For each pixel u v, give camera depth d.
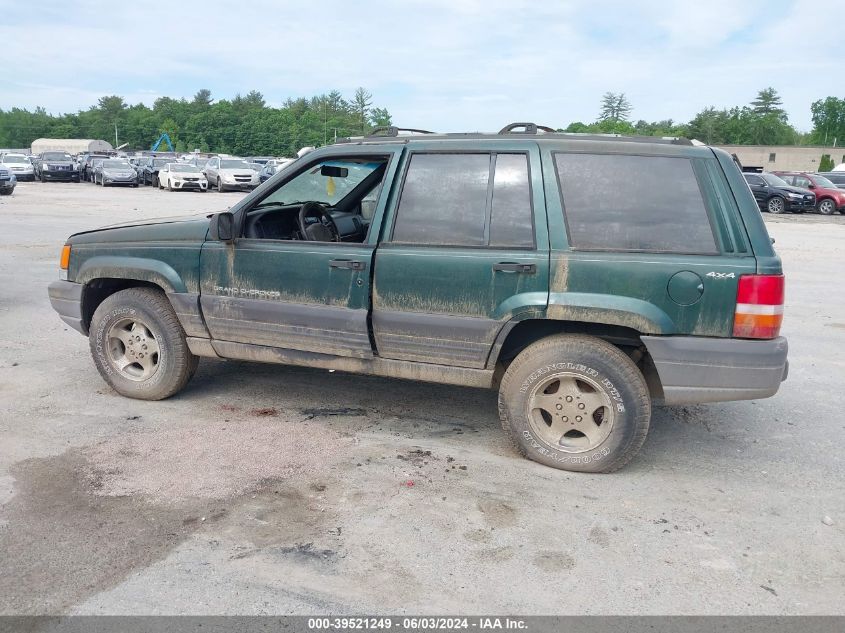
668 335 3.77
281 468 3.96
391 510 3.53
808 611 2.82
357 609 2.76
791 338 7.40
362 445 4.32
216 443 4.29
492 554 3.16
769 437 4.66
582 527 3.42
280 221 5.02
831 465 4.23
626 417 3.86
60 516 3.39
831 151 85.06
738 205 3.73
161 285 4.76
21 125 150.62
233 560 3.06
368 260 4.21
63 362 5.89
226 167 31.62
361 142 4.40
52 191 30.14
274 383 5.45
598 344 3.88
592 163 3.92
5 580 2.89
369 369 4.41
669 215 3.79
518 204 3.98
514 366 4.05
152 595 2.81
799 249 15.30
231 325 4.64
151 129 144.75
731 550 3.25
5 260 11.22
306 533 3.29
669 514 3.57
